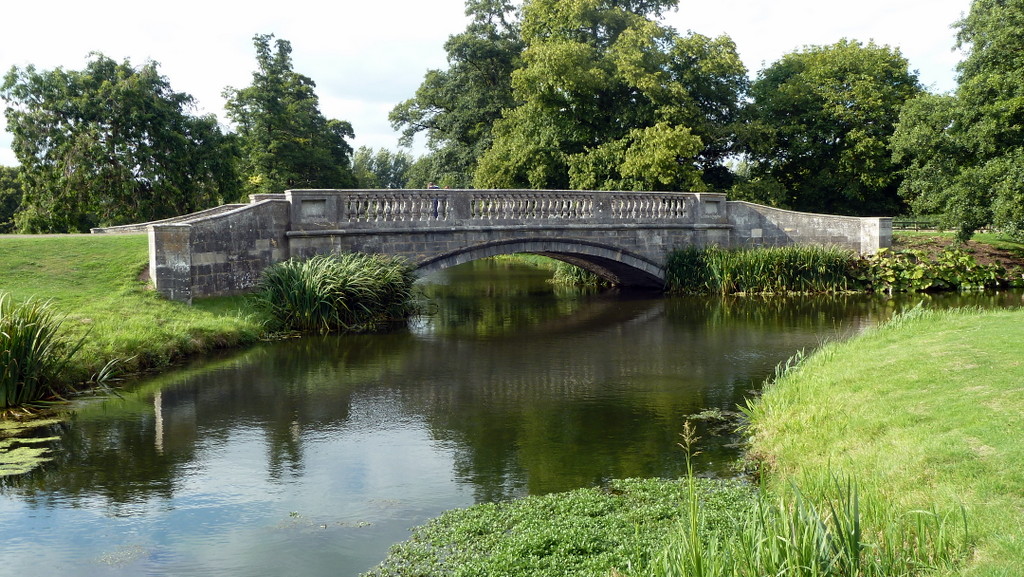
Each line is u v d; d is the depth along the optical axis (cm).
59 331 1348
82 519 735
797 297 2600
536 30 3688
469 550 646
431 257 2231
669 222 2734
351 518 732
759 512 534
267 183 4722
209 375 1383
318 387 1288
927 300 2466
